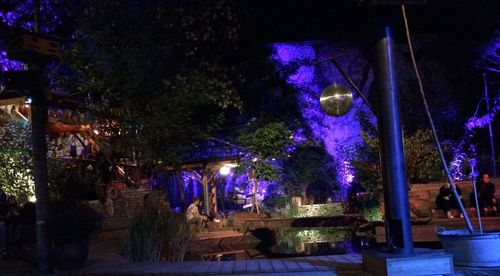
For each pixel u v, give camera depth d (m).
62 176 14.41
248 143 18.83
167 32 14.38
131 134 14.63
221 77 15.83
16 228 11.05
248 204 21.20
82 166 15.62
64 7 15.52
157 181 19.00
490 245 6.00
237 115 22.23
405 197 5.84
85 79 14.66
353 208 19.34
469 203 13.99
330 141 22.89
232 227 18.06
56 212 8.73
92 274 7.38
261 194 21.27
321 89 24.45
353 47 24.73
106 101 14.70
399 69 23.25
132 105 14.57
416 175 15.60
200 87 14.84
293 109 23.09
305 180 21.84
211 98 15.45
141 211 10.29
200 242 13.80
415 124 20.42
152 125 14.41
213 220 18.44
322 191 22.56
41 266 7.67
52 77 15.19
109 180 15.71
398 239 5.78
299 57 24.69
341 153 21.92
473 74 24.80
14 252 9.82
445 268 5.49
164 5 14.04
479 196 12.62
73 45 14.16
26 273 7.98
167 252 10.25
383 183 6.09
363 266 6.39
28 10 17.09
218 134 20.52
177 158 15.68
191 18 14.12
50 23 17.47
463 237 6.09
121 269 7.67
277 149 18.98
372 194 16.52
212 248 14.31
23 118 14.18
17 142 13.63
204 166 19.00
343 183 21.98
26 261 9.18
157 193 15.59
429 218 12.56
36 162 7.80
